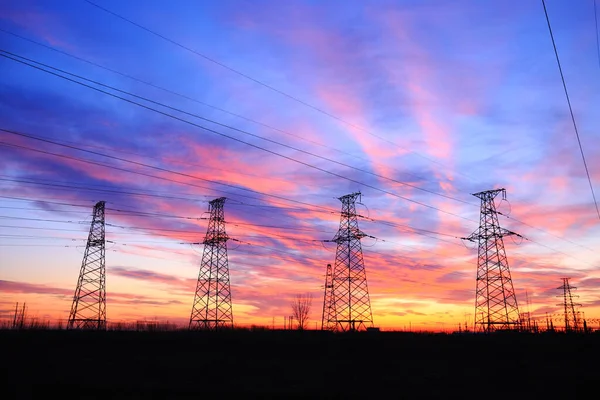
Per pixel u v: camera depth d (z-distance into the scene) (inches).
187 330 3171.8
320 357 2322.8
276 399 1255.5
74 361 1855.3
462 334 3353.8
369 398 1312.7
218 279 3223.4
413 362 2257.6
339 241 3216.0
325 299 3722.9
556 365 2240.4
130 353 2159.2
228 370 1834.4
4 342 2175.2
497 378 1824.6
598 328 3420.3
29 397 1193.4
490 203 3181.6
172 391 1311.5
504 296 3024.1
